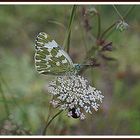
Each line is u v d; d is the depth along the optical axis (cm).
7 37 53
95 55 39
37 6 54
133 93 52
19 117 44
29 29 55
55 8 52
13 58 54
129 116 49
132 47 51
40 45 31
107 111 49
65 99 31
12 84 51
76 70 32
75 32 51
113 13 54
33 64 54
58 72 32
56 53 32
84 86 31
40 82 51
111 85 51
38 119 45
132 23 51
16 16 56
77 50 47
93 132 47
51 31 54
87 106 31
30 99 47
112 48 40
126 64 51
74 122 46
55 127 43
